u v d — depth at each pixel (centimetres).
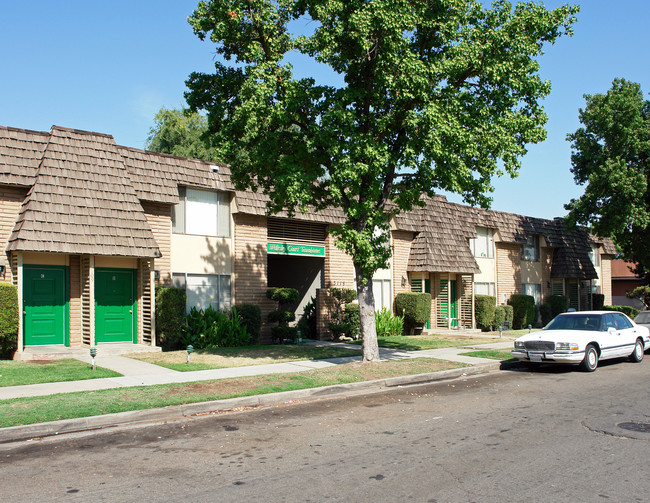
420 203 1540
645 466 660
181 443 786
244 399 1049
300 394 1130
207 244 1922
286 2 1334
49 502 557
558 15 1367
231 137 1416
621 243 3259
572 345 1452
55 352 1459
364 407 1034
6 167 1461
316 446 760
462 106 1337
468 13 1388
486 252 3078
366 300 1485
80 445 779
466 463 673
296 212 2108
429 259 2544
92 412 909
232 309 1920
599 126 2906
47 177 1498
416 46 1431
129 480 624
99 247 1502
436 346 1983
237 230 1988
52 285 1565
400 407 1029
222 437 817
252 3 1338
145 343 1688
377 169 1312
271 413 989
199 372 1315
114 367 1354
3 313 1372
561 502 547
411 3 1341
